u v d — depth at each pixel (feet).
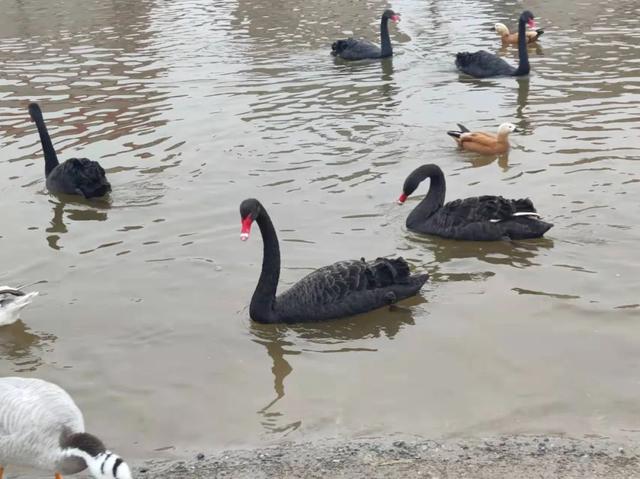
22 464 20.42
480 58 62.34
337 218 37.99
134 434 23.62
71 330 29.37
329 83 61.16
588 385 25.02
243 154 46.26
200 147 47.60
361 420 23.85
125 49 74.28
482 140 45.21
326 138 48.49
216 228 37.32
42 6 98.58
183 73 64.85
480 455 21.95
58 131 51.70
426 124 50.93
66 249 35.83
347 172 43.32
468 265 33.60
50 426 19.71
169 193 41.45
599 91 56.08
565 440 22.48
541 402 24.27
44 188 42.98
